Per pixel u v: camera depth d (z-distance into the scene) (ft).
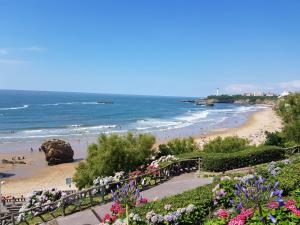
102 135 92.73
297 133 100.53
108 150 86.02
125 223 36.94
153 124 318.24
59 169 156.04
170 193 59.67
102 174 84.94
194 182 67.15
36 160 174.70
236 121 352.49
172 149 103.45
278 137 104.58
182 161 80.12
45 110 476.54
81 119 364.99
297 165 54.75
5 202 98.07
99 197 62.49
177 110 552.00
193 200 41.81
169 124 318.24
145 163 92.17
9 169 155.84
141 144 96.07
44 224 48.67
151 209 39.93
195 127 293.64
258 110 563.07
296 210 31.83
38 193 61.87
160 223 37.91
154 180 69.67
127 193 41.32
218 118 391.65
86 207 56.03
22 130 275.59
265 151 82.84
